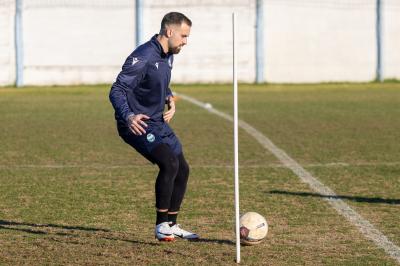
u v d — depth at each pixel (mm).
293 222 16969
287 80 67562
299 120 40125
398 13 68062
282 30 66938
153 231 16203
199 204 19031
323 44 67625
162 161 14656
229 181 22469
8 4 64500
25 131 35531
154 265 13438
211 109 46406
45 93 59375
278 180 22609
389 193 20469
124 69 14383
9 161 26547
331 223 16875
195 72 66688
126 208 18594
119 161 26562
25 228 16500
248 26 66688
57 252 14406
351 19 67625
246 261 13664
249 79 67312
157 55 14516
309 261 13711
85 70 66125
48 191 20875
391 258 13938
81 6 65500
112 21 65875
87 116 42469
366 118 40969
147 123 14742
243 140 32344
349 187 21375
